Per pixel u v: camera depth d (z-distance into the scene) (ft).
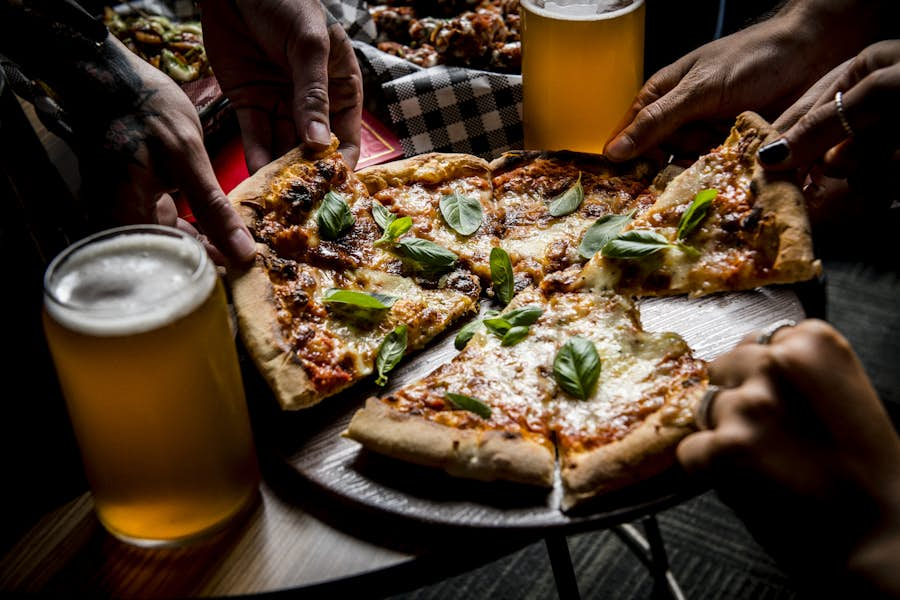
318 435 1.45
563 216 1.85
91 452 1.17
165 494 1.20
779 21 1.97
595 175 1.93
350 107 2.07
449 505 1.30
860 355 2.94
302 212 1.77
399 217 1.85
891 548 1.13
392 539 1.28
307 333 1.55
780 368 1.20
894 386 2.82
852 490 1.17
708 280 1.61
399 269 1.73
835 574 1.19
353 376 1.52
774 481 1.18
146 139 1.57
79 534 1.30
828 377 1.19
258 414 1.49
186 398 1.12
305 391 1.46
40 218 1.44
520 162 1.98
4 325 1.35
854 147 1.59
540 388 1.45
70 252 1.14
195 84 2.32
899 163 1.66
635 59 1.87
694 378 1.41
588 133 1.97
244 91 2.08
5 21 1.55
